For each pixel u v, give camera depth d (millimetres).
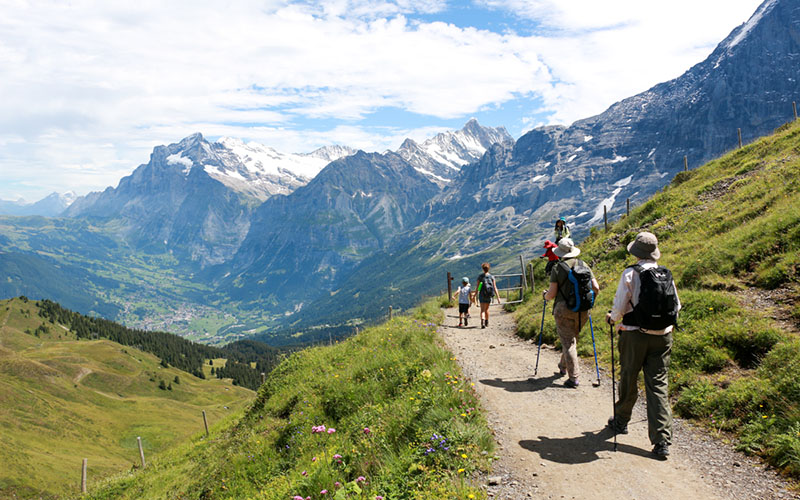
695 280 12891
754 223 13945
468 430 6594
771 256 11586
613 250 21953
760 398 6703
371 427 7777
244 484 10305
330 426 10078
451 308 24391
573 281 8781
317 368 16156
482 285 17078
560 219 13211
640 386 8719
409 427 7164
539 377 10016
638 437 6773
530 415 7812
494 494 5375
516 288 27156
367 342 16188
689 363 8797
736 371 7969
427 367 9930
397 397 8961
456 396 7672
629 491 5305
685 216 19875
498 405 8367
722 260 12875
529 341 14016
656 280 6133
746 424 6477
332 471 6855
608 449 6410
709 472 5633
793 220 12133
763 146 24375
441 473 5734
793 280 10172
